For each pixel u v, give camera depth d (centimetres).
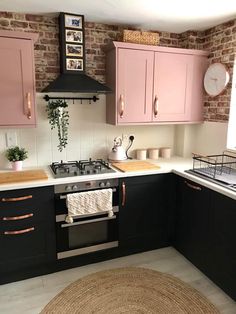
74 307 197
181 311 193
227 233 203
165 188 265
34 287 219
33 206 217
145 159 308
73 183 226
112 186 242
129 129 307
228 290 207
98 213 239
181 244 266
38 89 261
